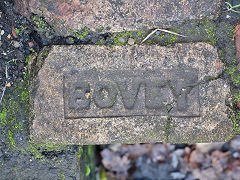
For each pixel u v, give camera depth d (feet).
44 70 1.70
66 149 1.84
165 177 2.15
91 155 2.05
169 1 1.70
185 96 1.70
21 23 1.75
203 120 1.70
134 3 1.70
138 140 1.73
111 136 1.71
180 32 1.72
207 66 1.69
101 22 1.71
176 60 1.69
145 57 1.69
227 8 1.72
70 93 1.70
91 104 1.71
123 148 2.16
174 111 1.70
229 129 1.71
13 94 1.78
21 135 1.80
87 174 1.97
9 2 1.75
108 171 2.16
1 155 1.83
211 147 2.12
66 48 1.70
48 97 1.70
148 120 1.71
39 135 1.71
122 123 1.71
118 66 1.70
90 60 1.69
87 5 1.70
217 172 2.12
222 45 1.73
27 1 1.70
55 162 1.85
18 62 1.77
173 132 1.71
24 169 1.86
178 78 1.70
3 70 1.77
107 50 1.70
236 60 1.72
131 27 1.72
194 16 1.71
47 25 1.73
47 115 1.70
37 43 1.76
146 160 2.16
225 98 1.70
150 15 1.70
